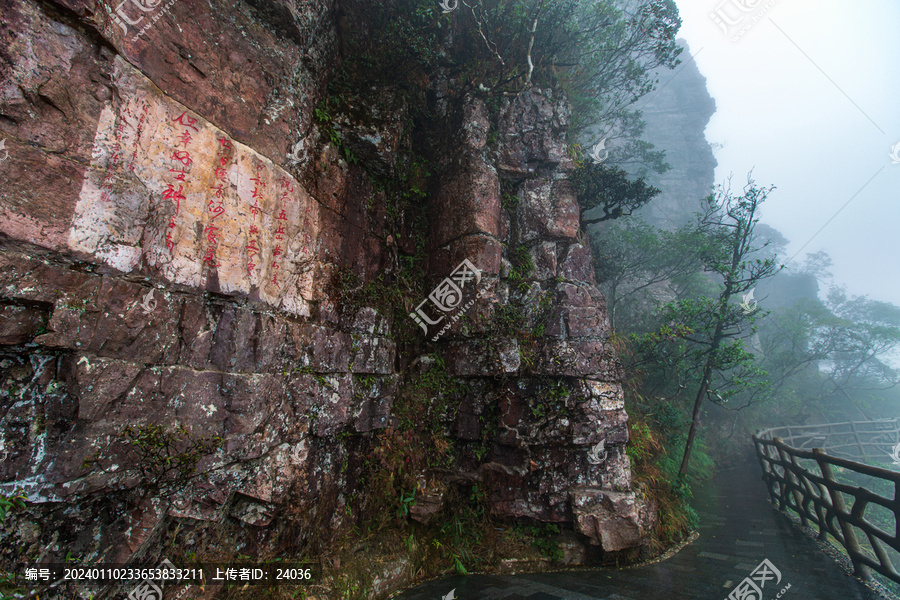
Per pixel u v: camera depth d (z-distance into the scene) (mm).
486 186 6930
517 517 6164
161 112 3188
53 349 2545
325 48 5449
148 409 2982
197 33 3527
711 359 8445
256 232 3990
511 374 6418
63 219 2545
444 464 6344
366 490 5547
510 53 7906
